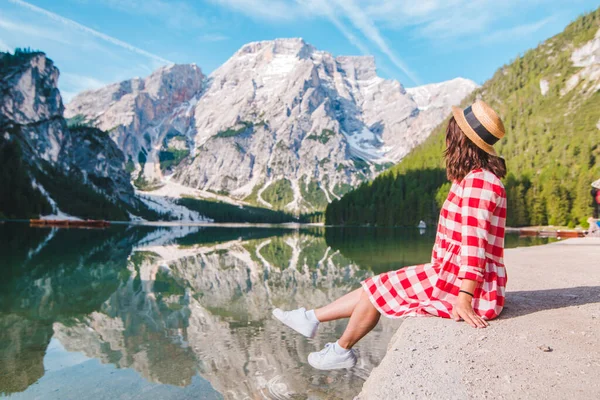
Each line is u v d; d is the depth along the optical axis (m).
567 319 3.69
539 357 2.85
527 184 88.50
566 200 70.69
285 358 5.04
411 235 47.09
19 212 102.44
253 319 7.41
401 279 3.49
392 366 2.89
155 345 5.74
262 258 20.36
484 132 3.10
